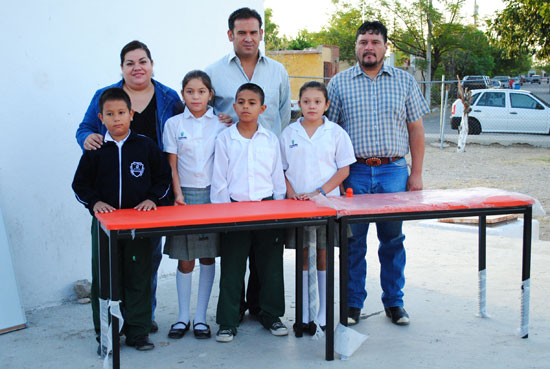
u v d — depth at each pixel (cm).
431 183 1063
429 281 455
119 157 313
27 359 315
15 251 388
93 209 302
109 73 431
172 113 349
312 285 333
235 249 331
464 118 1493
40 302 403
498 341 332
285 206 307
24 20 382
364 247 364
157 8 460
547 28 1956
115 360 272
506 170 1201
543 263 504
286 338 341
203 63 501
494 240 592
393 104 357
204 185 346
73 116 412
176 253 333
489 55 4616
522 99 1684
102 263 300
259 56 370
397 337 341
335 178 348
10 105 379
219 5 509
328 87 379
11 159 382
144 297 323
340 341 308
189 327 357
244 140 338
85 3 412
